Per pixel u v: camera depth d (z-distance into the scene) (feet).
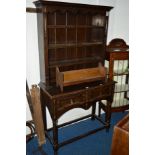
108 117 9.45
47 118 9.46
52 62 8.09
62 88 7.34
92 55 9.45
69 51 8.64
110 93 8.88
